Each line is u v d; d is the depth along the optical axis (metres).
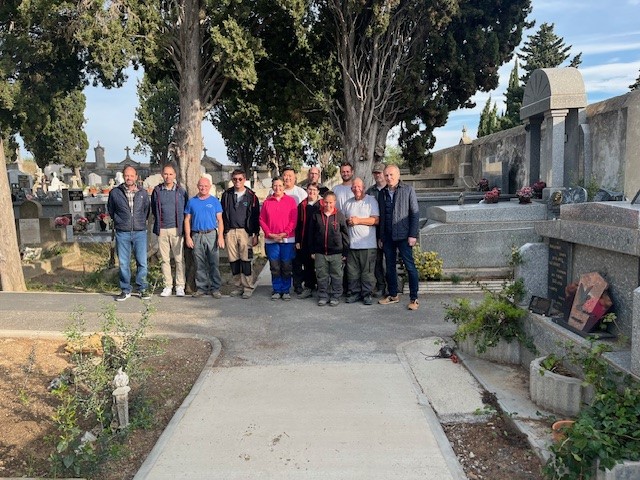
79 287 11.03
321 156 29.97
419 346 5.91
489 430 4.10
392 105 14.32
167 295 8.80
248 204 8.43
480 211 9.62
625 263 4.30
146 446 4.01
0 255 10.01
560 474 3.26
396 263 8.36
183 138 10.38
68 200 20.30
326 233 7.68
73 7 9.96
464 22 13.84
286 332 6.57
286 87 13.20
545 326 4.91
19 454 3.91
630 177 11.80
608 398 3.53
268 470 3.58
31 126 12.87
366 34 12.27
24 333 6.58
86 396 4.61
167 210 8.63
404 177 25.30
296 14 10.64
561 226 5.09
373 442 3.89
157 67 11.03
